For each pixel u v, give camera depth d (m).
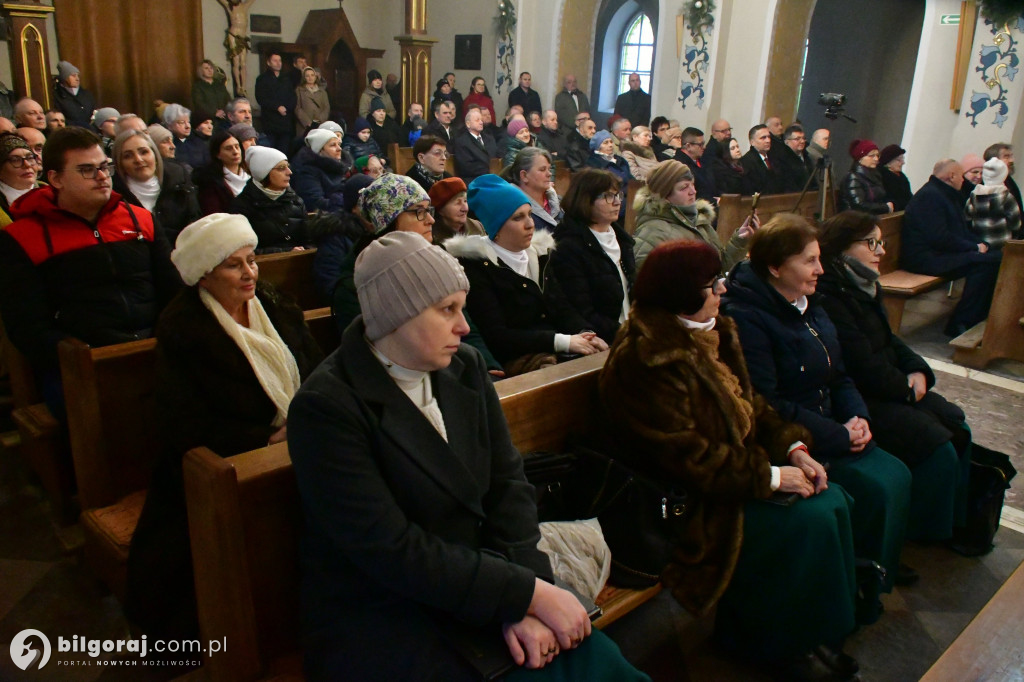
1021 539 3.07
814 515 2.18
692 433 2.17
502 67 13.05
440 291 1.58
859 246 3.01
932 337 5.62
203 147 7.69
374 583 1.61
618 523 2.13
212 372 2.12
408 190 2.80
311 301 3.74
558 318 3.21
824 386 2.80
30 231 2.69
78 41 10.89
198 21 11.74
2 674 2.15
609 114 13.38
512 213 3.01
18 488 3.16
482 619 1.54
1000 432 4.00
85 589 2.54
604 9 12.90
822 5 11.12
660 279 2.27
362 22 14.33
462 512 1.69
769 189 7.93
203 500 1.63
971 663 1.58
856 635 2.49
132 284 2.85
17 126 6.42
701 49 10.25
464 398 1.74
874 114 11.34
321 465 1.53
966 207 6.09
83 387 2.34
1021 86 7.67
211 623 1.72
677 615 2.56
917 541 3.05
